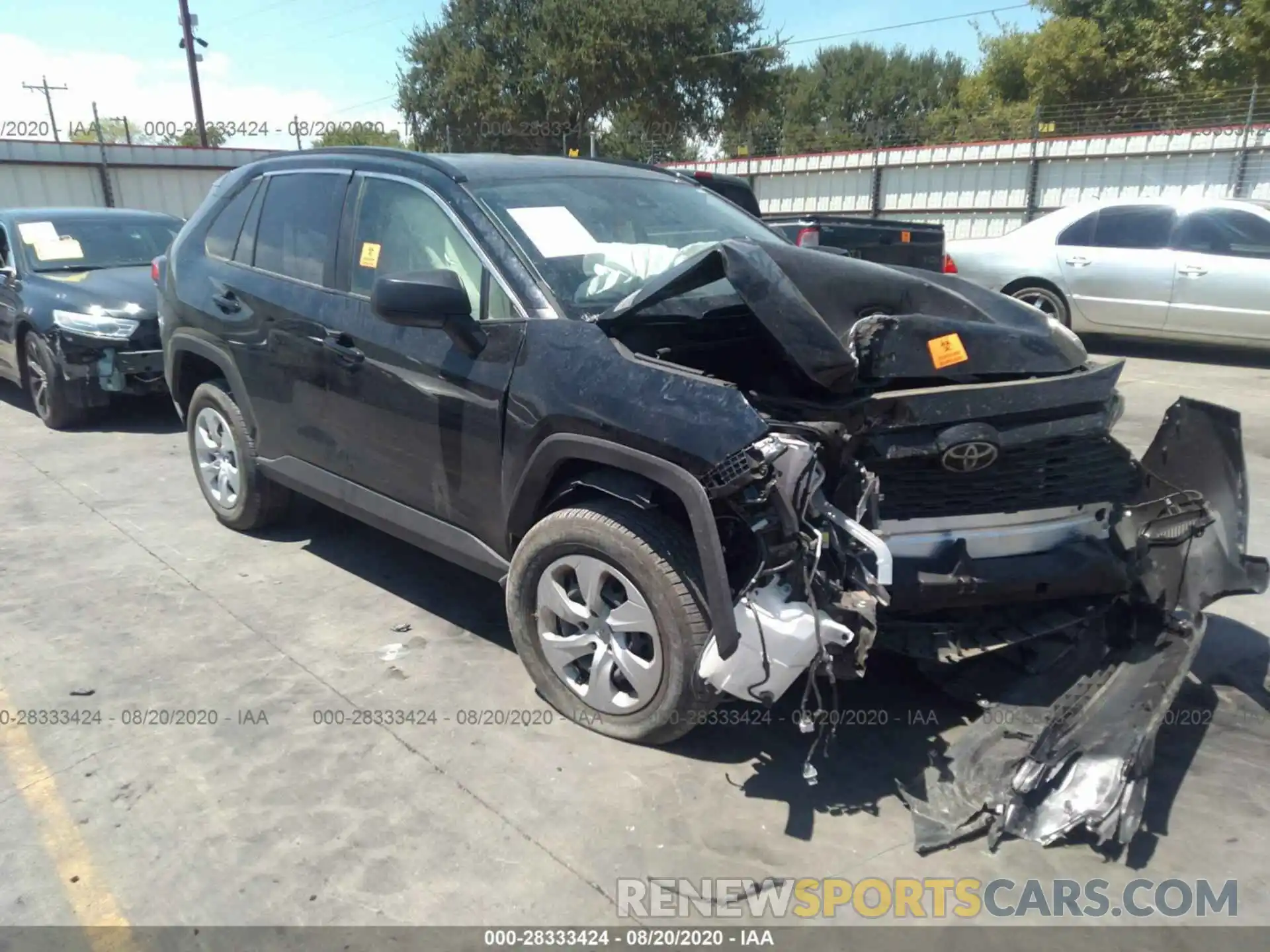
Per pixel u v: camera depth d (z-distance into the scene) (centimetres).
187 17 3491
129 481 626
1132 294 1040
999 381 321
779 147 2581
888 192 2002
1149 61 3116
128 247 862
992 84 3691
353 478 418
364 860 275
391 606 437
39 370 763
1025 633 322
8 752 326
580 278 351
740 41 3073
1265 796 303
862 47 5672
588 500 331
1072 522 331
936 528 315
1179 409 385
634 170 451
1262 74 2680
